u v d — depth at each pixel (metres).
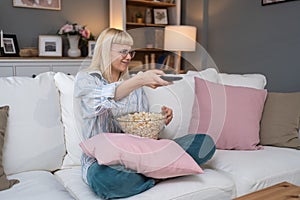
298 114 1.83
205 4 3.62
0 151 1.29
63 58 3.06
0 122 1.33
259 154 1.60
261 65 3.06
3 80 1.46
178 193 1.18
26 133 1.41
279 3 2.81
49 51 3.24
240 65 3.29
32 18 3.27
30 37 3.29
